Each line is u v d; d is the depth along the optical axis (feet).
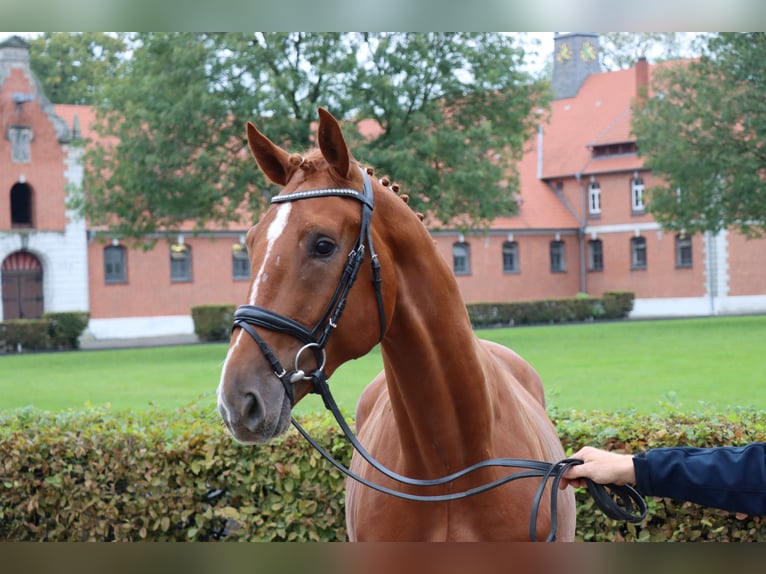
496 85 90.74
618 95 161.27
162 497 18.40
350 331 8.88
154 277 127.03
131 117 87.35
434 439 9.68
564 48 174.60
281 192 9.24
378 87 83.25
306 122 85.20
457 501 9.86
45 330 105.09
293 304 8.56
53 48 168.25
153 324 126.82
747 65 100.73
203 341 112.47
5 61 120.16
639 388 49.06
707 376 53.98
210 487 18.40
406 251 9.47
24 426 20.75
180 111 82.94
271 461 17.88
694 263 138.72
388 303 9.18
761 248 138.00
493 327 122.01
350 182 9.18
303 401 38.99
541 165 160.45
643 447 16.63
